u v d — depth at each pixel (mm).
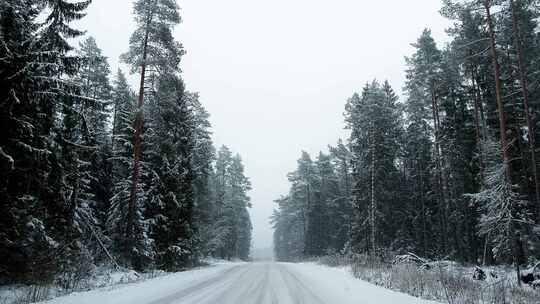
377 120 32594
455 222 28953
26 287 11750
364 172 33844
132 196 20125
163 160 24531
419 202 34094
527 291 13727
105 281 15211
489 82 24766
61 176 13945
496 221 17734
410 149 34938
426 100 31359
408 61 32000
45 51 12453
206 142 37250
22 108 11859
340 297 11531
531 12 20625
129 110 25984
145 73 21438
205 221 38312
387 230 32688
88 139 16188
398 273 15961
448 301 10680
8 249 12180
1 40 10945
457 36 24500
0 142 11414
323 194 55719
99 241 18656
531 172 22516
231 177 60312
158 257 23484
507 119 23281
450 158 28453
